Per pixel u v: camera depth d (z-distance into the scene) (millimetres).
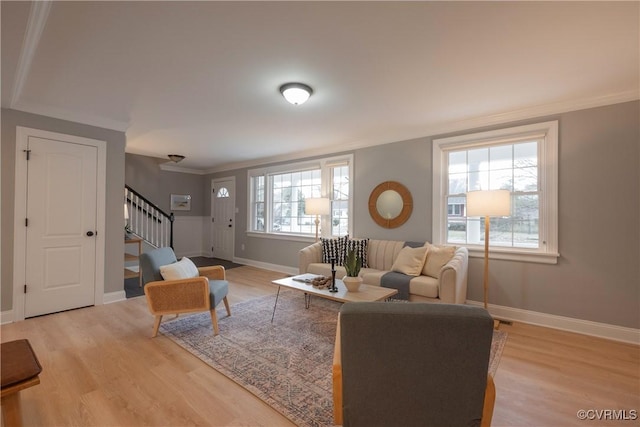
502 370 2168
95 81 2514
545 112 3004
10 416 1330
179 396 1821
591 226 2799
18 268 2988
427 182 3809
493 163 3389
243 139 4449
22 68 2240
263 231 6094
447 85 2576
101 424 1577
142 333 2734
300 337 2668
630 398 1845
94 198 3486
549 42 1931
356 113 3275
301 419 1631
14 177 2973
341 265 3941
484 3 1575
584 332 2818
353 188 4559
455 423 1141
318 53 2084
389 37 1894
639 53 2053
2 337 2619
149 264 2805
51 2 1556
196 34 1862
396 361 1118
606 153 2732
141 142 4684
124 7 1602
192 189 7457
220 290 2910
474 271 3424
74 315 3170
